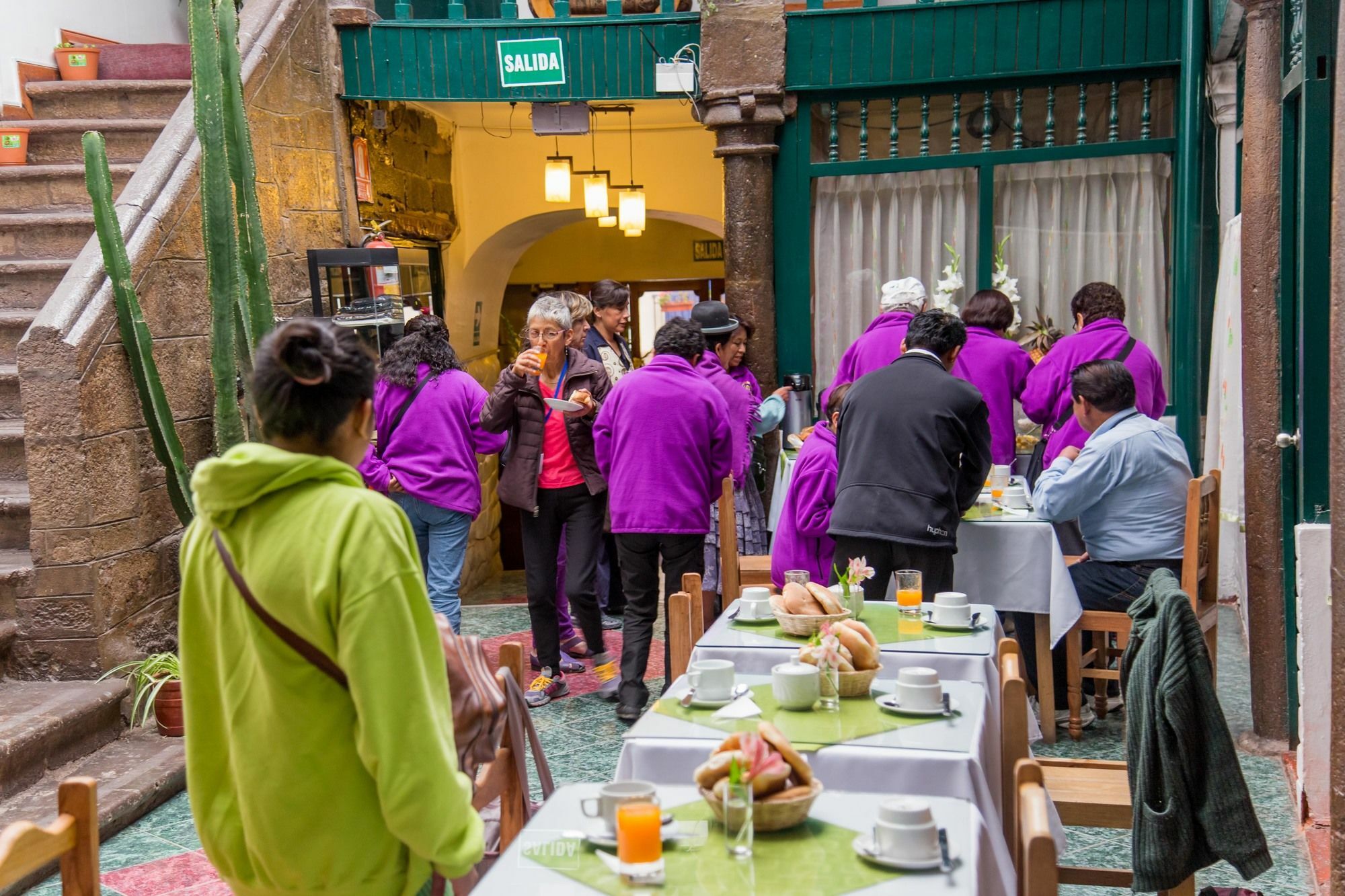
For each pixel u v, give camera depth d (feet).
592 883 6.63
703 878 6.63
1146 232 23.08
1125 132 22.97
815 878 6.61
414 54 23.67
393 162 25.89
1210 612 15.67
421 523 17.95
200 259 18.89
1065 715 16.76
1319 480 13.69
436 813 6.05
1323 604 12.80
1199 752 9.11
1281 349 14.65
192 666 6.76
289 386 6.20
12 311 20.38
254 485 6.13
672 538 16.63
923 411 14.48
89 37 26.99
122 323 16.60
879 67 23.03
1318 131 13.46
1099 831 13.19
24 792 14.05
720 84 23.15
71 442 15.94
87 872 6.72
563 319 17.72
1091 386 15.80
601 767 15.26
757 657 11.16
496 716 7.77
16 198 22.33
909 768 8.36
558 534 18.51
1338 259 9.21
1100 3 22.18
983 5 22.56
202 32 16.75
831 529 14.79
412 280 26.89
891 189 23.94
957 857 6.84
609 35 23.66
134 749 15.66
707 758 8.71
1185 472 15.83
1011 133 23.31
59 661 16.26
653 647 21.54
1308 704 12.94
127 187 18.13
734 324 20.58
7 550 17.52
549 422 18.08
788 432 23.59
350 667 5.97
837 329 24.48
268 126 20.97
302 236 22.13
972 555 15.96
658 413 16.44
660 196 30.96
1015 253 23.66
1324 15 13.43
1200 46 21.30
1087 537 16.20
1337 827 9.48
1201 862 9.14
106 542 16.44
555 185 27.86
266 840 6.37
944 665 10.85
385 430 17.98
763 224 23.85
